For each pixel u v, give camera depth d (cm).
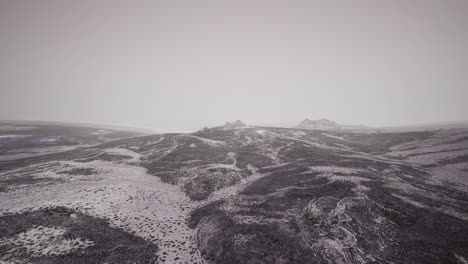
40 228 1966
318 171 3334
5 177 3334
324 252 1703
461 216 2116
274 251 1761
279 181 3145
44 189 2859
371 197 2388
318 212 2164
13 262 1583
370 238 1820
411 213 2141
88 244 1848
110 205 2553
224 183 3294
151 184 3338
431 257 1625
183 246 1952
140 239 2012
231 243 1894
